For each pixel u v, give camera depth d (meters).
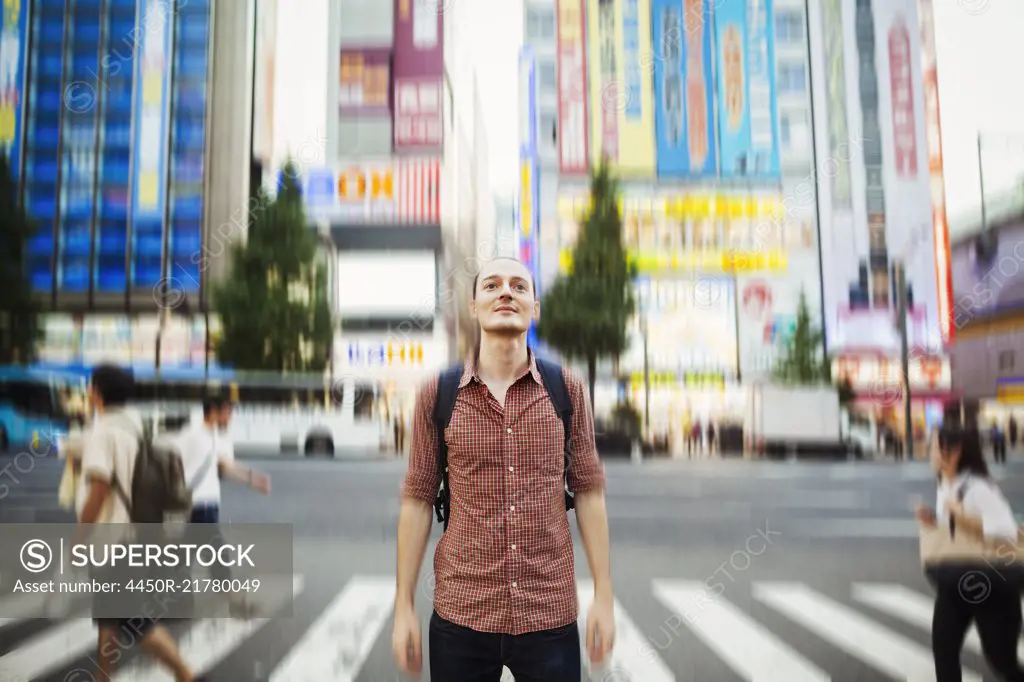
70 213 23.72
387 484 9.75
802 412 15.42
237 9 23.91
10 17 22.98
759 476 11.33
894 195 21.83
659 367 16.05
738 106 20.52
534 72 21.03
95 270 23.75
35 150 23.56
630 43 20.75
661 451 15.40
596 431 14.60
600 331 10.73
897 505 8.16
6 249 15.27
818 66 21.59
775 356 17.25
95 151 24.02
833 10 21.66
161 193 24.08
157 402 13.23
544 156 20.39
